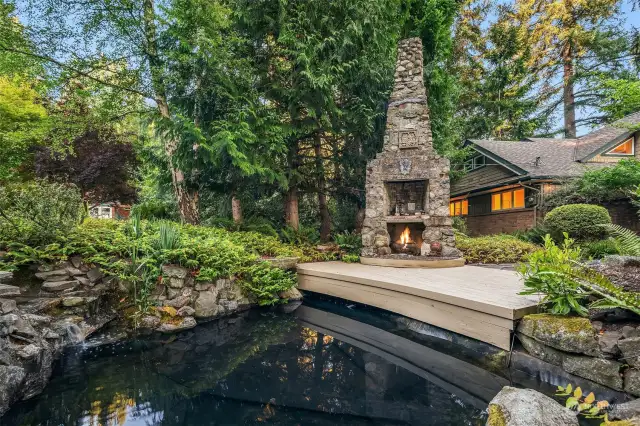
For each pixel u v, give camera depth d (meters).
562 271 2.65
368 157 8.62
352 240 7.74
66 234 4.27
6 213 4.00
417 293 3.87
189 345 3.80
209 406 2.48
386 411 2.39
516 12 17.03
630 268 3.54
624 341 2.22
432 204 6.67
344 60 7.36
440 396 2.61
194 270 4.64
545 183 9.55
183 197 7.34
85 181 8.70
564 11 15.60
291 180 8.07
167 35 6.54
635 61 12.03
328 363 3.32
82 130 7.05
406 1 8.73
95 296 3.97
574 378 2.41
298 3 6.93
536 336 2.67
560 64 17.02
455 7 9.01
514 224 10.61
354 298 4.85
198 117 6.98
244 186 7.73
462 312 3.33
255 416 2.34
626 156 10.33
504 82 17.53
